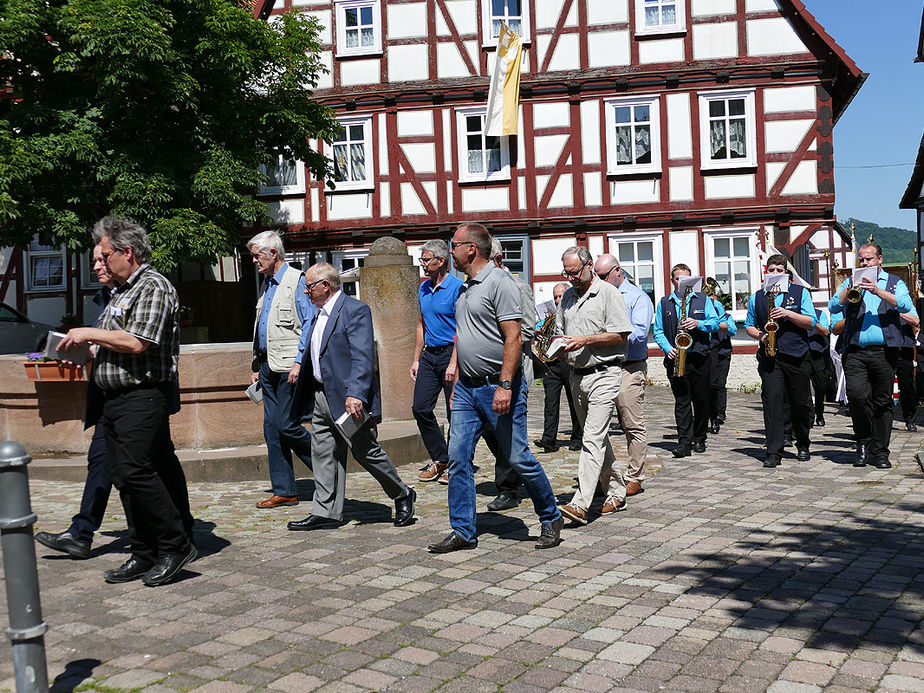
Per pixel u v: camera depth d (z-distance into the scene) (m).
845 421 12.97
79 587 5.16
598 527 6.50
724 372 12.08
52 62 18.77
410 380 11.15
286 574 5.36
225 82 19.89
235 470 8.52
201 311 24.05
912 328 8.80
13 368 8.91
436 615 4.58
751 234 22.34
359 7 23.75
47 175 18.55
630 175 22.70
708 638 4.21
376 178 23.78
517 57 22.56
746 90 22.28
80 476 8.44
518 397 5.85
